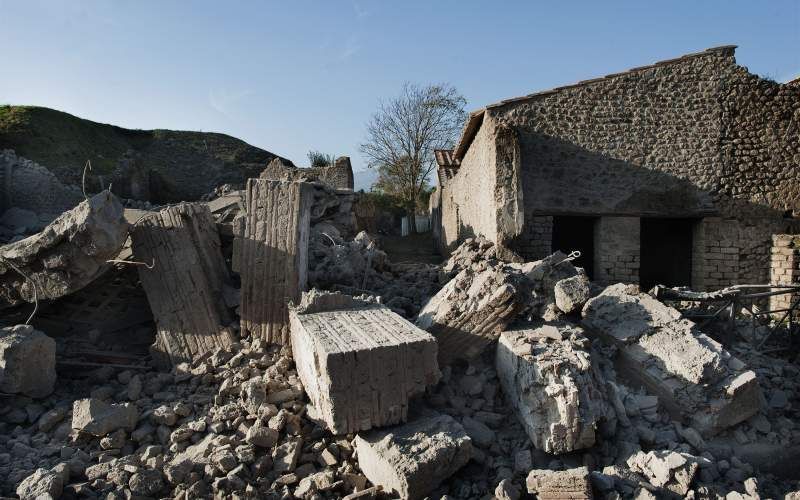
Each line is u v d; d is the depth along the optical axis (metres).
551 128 12.17
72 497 4.16
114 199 6.18
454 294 6.06
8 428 5.21
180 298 6.51
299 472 4.52
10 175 18.25
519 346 5.23
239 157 33.56
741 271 12.44
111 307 7.08
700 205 12.38
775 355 7.61
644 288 15.41
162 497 4.28
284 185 6.62
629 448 4.78
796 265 11.63
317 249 8.96
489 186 12.16
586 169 12.22
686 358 5.46
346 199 14.16
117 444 4.83
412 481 4.02
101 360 6.45
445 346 5.72
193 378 5.91
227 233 7.64
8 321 6.51
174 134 33.50
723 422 5.30
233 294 6.75
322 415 4.71
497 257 11.23
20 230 15.32
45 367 5.61
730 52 12.27
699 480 4.52
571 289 6.23
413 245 24.94
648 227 15.50
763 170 12.41
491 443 4.82
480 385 5.47
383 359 4.46
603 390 5.03
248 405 5.06
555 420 4.58
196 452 4.69
